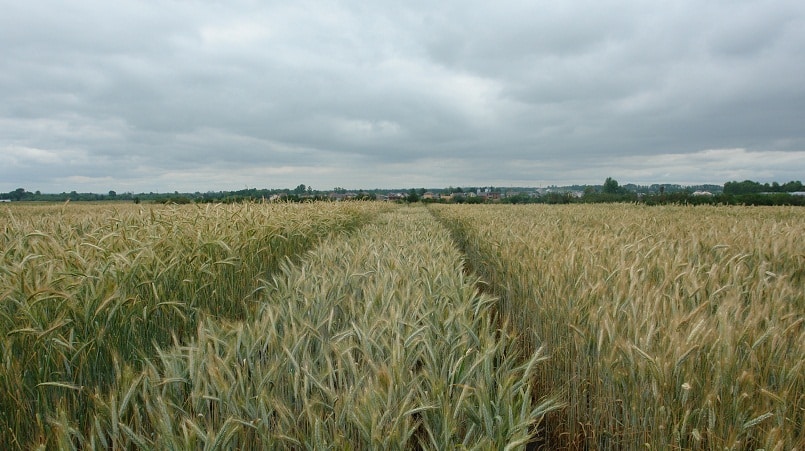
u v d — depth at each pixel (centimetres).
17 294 303
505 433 206
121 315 337
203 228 618
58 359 284
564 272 448
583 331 340
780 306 306
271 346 283
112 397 208
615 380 285
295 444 218
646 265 469
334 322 375
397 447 198
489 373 247
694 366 250
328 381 270
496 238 809
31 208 2159
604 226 1017
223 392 220
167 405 215
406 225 1361
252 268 649
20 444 257
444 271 511
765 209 2048
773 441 196
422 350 279
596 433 324
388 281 455
